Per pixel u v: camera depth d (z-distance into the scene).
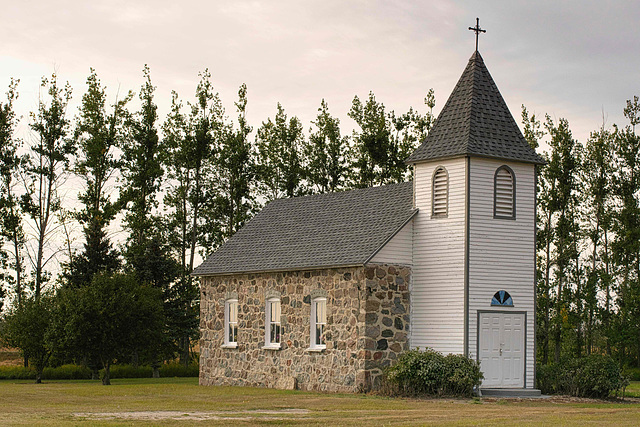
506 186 28.48
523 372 27.92
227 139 52.66
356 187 54.56
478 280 27.56
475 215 27.77
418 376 26.11
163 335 43.50
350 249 29.36
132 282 34.88
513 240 28.28
